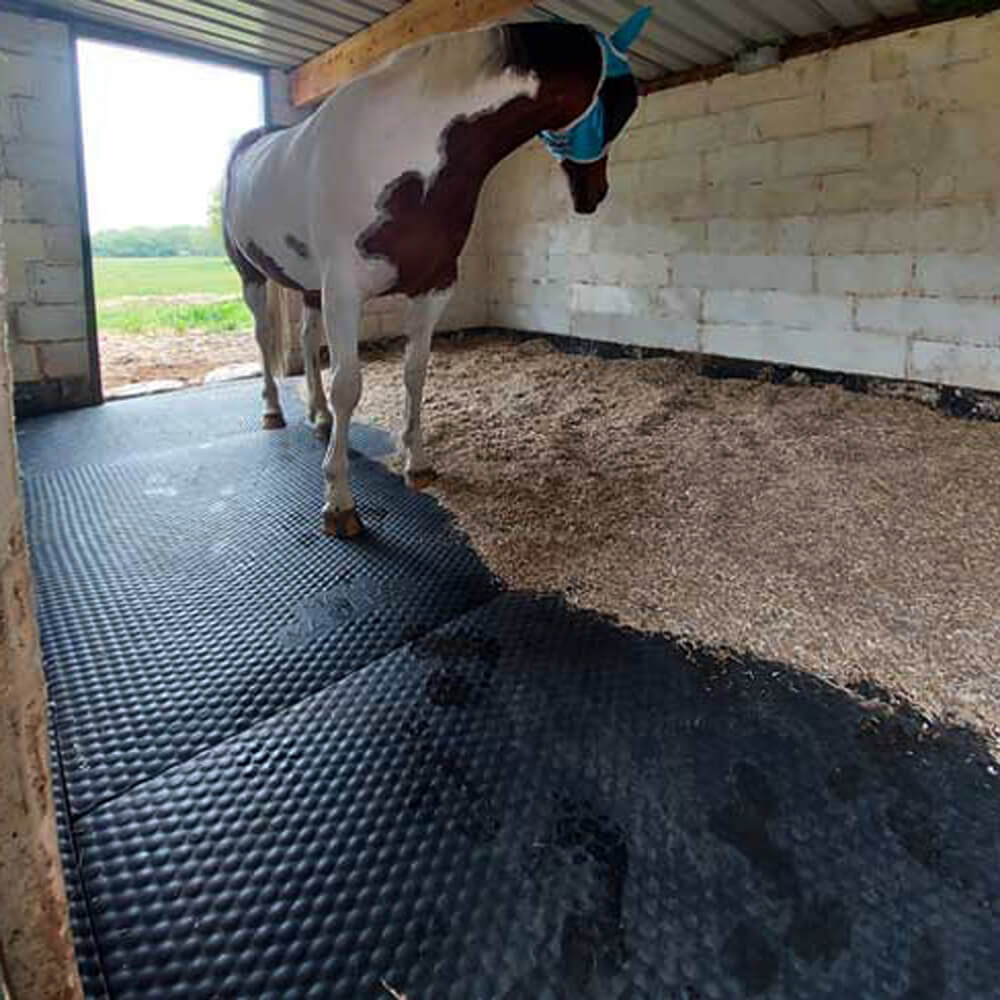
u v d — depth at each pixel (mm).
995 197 3205
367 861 1139
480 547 2268
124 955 979
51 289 3979
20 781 522
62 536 2320
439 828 1205
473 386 4402
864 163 3619
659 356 4918
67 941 592
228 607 1909
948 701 1503
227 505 2617
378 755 1376
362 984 951
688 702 1530
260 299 3486
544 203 5469
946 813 1231
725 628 1803
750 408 3732
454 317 6043
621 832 1200
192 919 1034
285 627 1818
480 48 1971
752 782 1308
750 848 1168
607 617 1870
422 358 2594
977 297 3350
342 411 2262
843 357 3939
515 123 2100
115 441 3439
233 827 1200
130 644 1724
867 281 3742
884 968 976
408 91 1988
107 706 1498
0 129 3689
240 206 2820
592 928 1034
